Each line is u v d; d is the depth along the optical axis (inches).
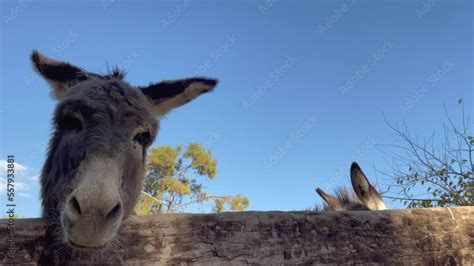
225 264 27.4
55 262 25.7
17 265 25.0
